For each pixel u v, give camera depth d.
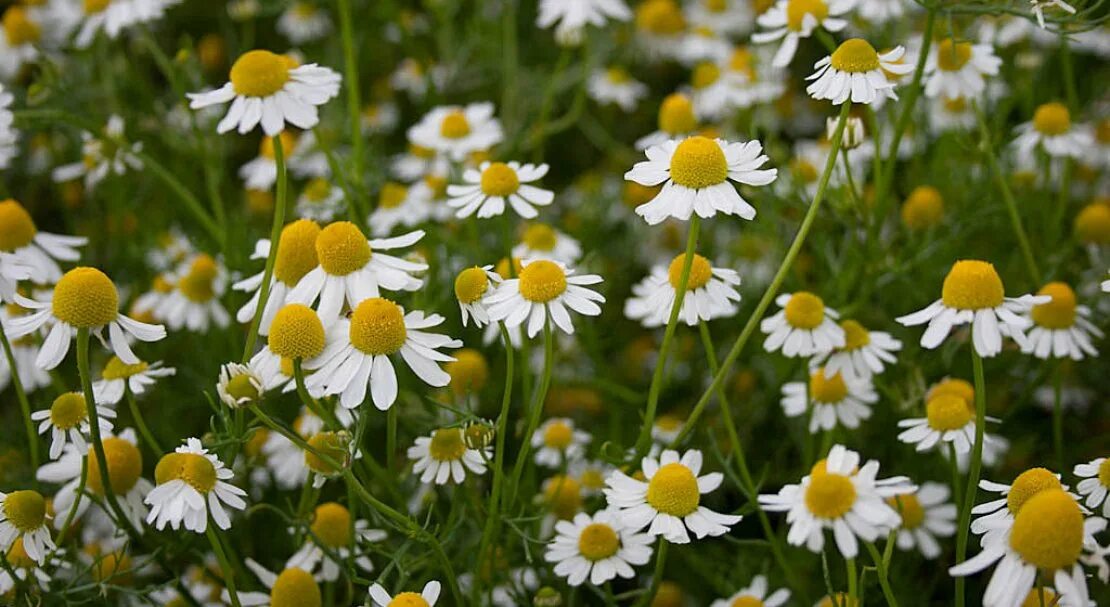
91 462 0.44
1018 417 0.52
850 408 0.46
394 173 0.57
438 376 0.41
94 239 0.57
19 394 0.45
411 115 0.69
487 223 0.55
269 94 0.43
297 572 0.43
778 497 0.39
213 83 0.69
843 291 0.50
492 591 0.43
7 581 0.42
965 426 0.44
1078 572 0.38
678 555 0.49
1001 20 0.54
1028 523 0.38
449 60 0.63
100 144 0.52
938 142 0.56
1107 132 0.55
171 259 0.55
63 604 0.44
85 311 0.41
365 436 0.50
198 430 0.52
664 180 0.42
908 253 0.52
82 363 0.41
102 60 0.57
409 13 0.68
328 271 0.42
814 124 0.65
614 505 0.42
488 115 0.54
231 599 0.41
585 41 0.58
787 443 0.50
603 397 0.53
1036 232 0.54
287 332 0.41
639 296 0.52
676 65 0.72
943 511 0.46
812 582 0.47
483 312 0.42
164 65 0.53
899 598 0.46
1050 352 0.47
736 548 0.50
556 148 0.68
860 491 0.39
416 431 0.47
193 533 0.44
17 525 0.42
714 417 0.52
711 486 0.42
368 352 0.41
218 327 0.51
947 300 0.42
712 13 0.67
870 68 0.43
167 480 0.41
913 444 0.49
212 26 0.72
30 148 0.62
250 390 0.40
